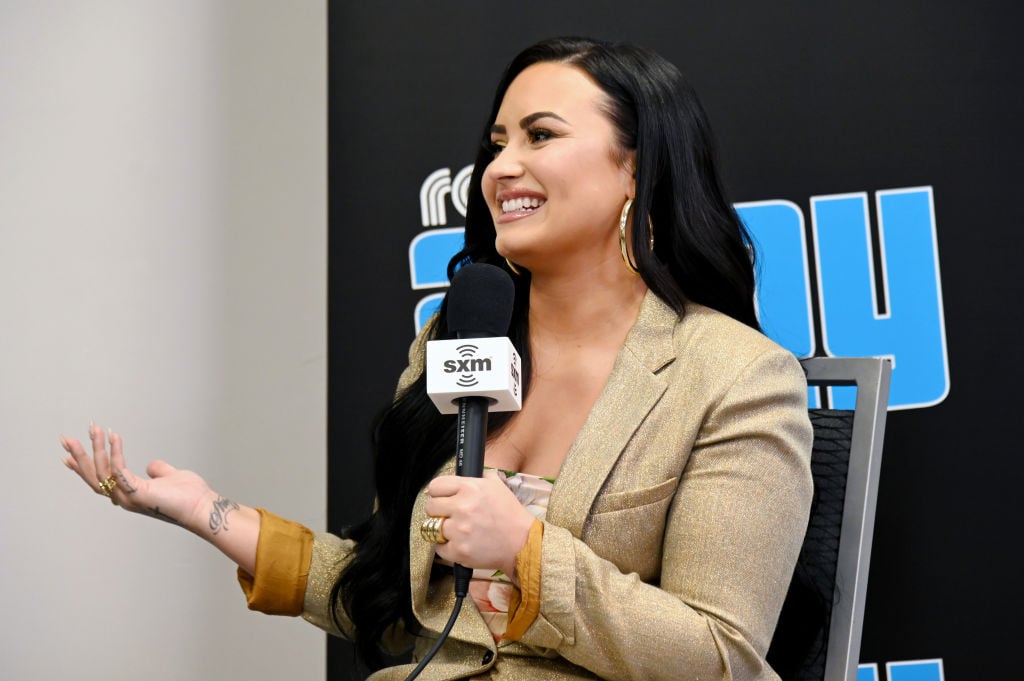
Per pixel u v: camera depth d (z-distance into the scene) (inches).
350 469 339.0
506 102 228.7
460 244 340.8
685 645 182.5
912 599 297.1
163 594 359.9
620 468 204.8
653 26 330.0
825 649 227.8
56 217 374.6
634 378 211.8
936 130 309.7
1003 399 297.7
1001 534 293.7
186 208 373.4
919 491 299.7
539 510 209.8
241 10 378.3
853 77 316.8
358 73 351.6
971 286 303.3
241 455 362.3
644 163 221.3
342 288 345.7
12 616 360.2
